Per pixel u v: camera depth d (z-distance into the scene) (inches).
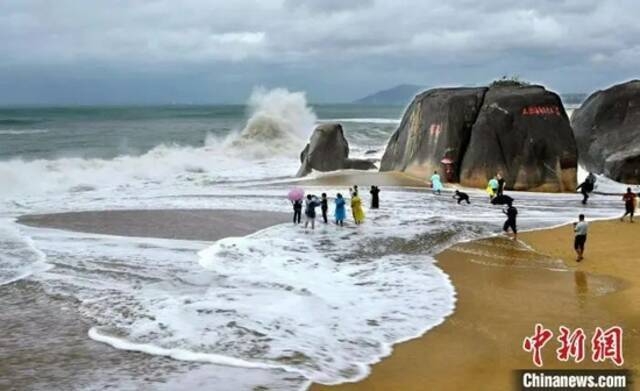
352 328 477.7
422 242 768.3
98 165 1534.2
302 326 479.5
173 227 863.1
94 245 749.9
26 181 1288.1
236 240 764.0
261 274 622.8
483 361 417.4
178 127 3348.9
